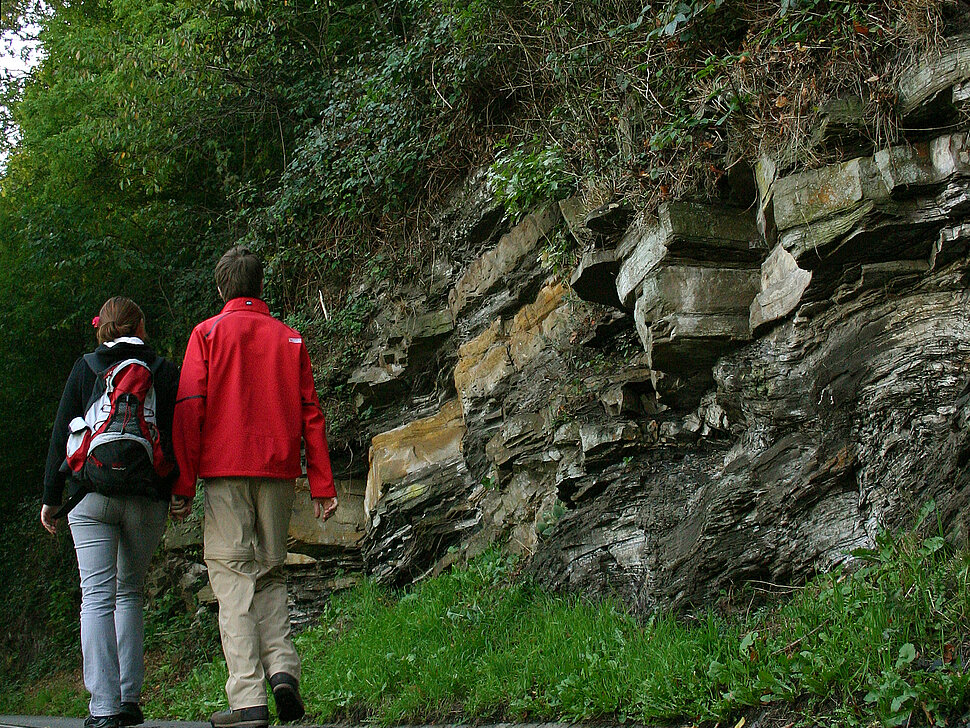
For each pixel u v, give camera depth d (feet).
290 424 12.05
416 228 28.81
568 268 20.52
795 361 14.35
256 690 10.83
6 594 47.16
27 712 35.55
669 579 14.65
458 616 17.92
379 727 15.12
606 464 17.92
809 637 10.67
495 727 12.95
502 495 21.76
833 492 13.20
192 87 39.55
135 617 12.50
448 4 26.63
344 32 39.47
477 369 23.88
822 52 14.12
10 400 47.52
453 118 27.63
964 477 11.11
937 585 9.86
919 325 12.66
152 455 12.10
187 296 42.52
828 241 13.03
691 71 17.01
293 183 33.40
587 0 20.72
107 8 47.78
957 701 8.41
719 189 15.90
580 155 20.61
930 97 12.41
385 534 25.55
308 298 33.14
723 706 10.29
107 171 46.60
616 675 12.29
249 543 11.62
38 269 44.42
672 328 15.42
